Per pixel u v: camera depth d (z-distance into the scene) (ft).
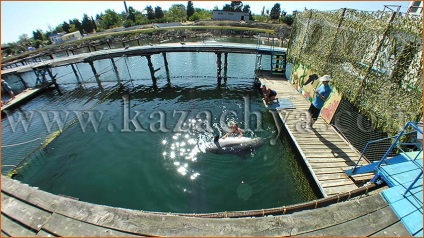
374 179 16.61
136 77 68.13
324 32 35.63
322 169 21.89
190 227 10.39
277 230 10.36
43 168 27.43
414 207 11.69
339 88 29.73
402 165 15.61
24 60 82.07
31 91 58.70
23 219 11.03
